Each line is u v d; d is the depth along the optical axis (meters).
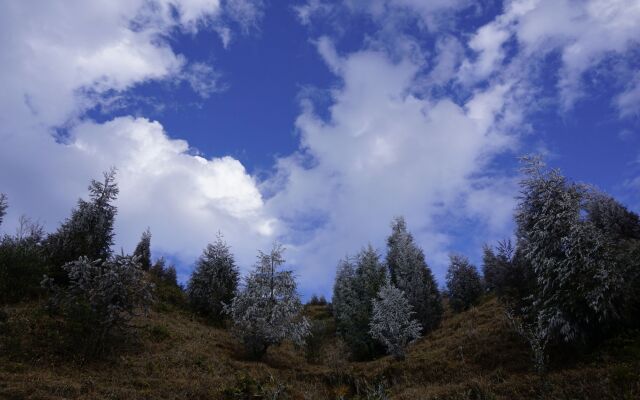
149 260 34.50
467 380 16.44
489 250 30.27
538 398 13.31
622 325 15.35
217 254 28.81
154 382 14.57
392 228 37.97
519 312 19.78
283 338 21.75
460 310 32.38
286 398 15.77
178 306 27.53
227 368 17.95
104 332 16.05
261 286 22.00
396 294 22.58
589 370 13.96
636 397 11.62
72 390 12.23
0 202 24.80
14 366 13.14
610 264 15.13
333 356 22.36
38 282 20.12
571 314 15.74
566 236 16.28
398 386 17.62
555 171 17.64
